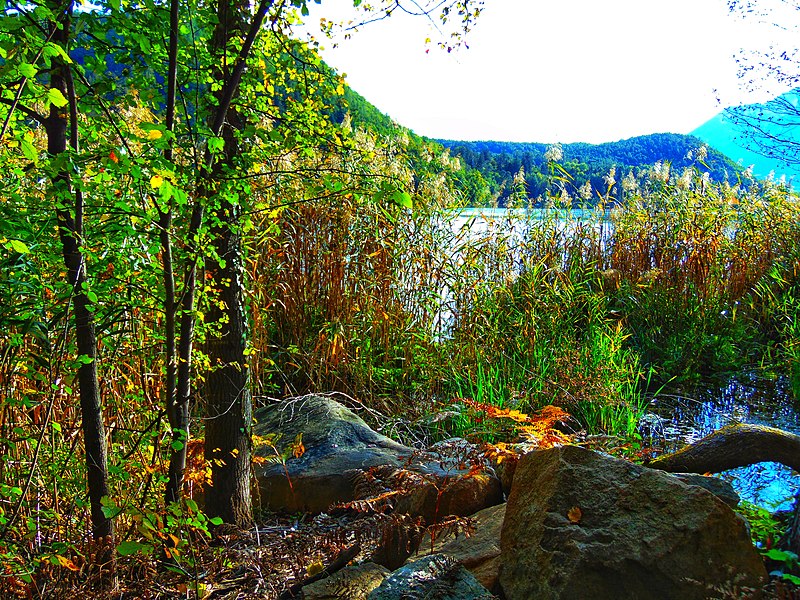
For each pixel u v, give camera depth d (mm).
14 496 3260
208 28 3434
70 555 3297
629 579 2582
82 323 3049
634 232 9562
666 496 2734
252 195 3910
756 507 3498
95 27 2879
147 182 2631
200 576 3566
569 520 2785
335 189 3381
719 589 2520
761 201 10273
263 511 4562
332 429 5031
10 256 2699
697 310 8742
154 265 3250
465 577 2695
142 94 3186
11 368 3264
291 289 6406
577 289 8492
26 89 2502
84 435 3227
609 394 6258
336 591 2955
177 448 3250
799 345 7902
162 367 4141
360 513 3717
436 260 6914
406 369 6578
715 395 7391
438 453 4035
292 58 3693
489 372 6602
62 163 2467
